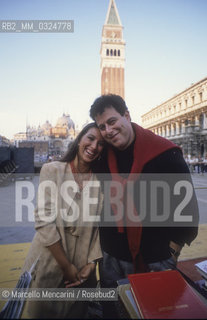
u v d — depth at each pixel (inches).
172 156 49.5
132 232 49.3
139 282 44.0
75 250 52.7
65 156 53.9
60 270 49.3
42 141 2815.0
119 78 2682.1
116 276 57.4
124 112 50.6
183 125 1253.1
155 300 38.9
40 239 48.4
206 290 61.9
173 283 43.8
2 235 146.6
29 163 491.8
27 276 46.6
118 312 49.8
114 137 48.7
